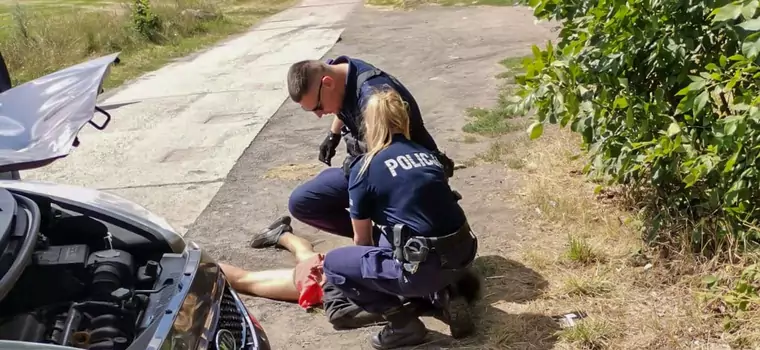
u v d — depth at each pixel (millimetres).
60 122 2932
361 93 4016
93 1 26469
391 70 12258
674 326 3914
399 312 4016
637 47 4461
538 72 4754
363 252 3926
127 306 2797
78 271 2957
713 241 4426
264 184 6941
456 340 4094
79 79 3289
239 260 5344
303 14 22500
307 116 9422
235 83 12031
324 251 5391
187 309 2795
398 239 3725
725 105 4414
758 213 4281
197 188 6977
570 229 5223
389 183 3744
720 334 3844
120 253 3012
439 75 11414
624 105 4285
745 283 3902
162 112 10234
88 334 2697
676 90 4684
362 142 4086
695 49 4426
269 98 10664
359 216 3875
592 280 4457
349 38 16453
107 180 7422
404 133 3885
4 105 3160
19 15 16422
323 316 4539
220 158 7863
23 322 2725
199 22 19234
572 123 4730
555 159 6492
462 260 3820
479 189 6254
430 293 3865
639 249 4676
